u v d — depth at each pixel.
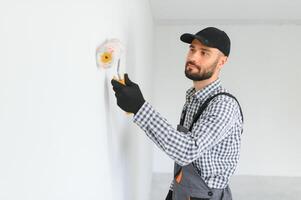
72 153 0.90
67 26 0.82
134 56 2.14
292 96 4.65
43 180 0.70
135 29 2.18
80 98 0.95
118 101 1.29
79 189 0.97
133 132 2.16
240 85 4.68
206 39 1.52
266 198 4.08
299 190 4.32
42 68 0.67
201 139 1.34
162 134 1.28
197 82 1.67
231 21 4.49
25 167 0.61
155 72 4.70
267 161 4.75
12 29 0.55
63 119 0.81
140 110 1.28
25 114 0.61
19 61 0.58
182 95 4.73
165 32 4.66
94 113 1.13
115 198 1.55
